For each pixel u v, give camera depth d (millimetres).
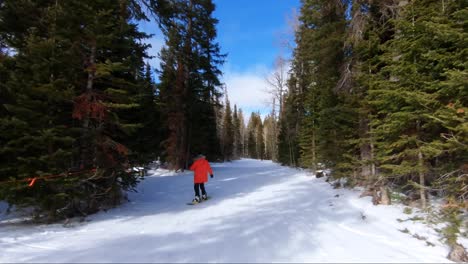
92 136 7070
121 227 6145
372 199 7867
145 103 9109
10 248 4652
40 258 4152
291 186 12266
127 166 7832
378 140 8211
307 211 7434
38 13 7355
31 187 6160
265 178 15578
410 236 5273
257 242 4910
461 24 5789
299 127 22172
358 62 8852
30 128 5977
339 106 9414
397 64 6848
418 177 7902
